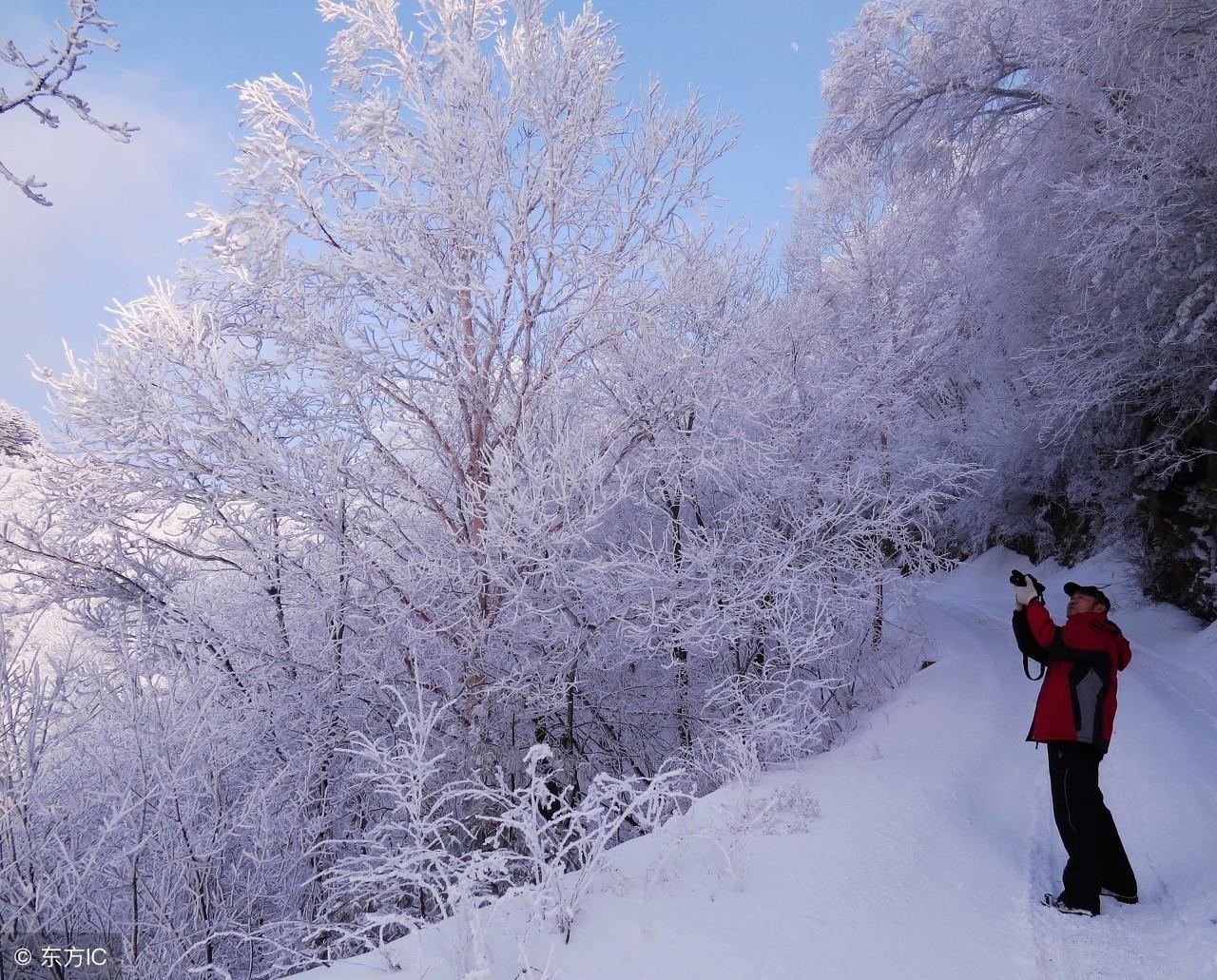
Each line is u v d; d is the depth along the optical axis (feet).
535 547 21.81
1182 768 18.35
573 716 27.71
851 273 40.70
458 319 23.26
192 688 17.80
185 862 15.76
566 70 23.16
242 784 20.06
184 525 22.72
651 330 24.82
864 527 28.89
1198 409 34.99
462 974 8.57
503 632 23.36
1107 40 30.50
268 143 20.75
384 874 10.87
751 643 28.58
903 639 37.81
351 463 23.93
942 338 42.16
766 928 10.33
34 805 14.11
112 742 16.49
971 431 59.47
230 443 21.89
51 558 22.34
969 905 12.14
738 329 27.73
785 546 27.09
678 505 28.86
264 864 18.30
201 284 22.00
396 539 24.99
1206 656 30.50
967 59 40.06
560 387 25.91
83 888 14.43
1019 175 39.68
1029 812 17.12
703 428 25.71
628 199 24.79
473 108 22.75
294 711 23.11
